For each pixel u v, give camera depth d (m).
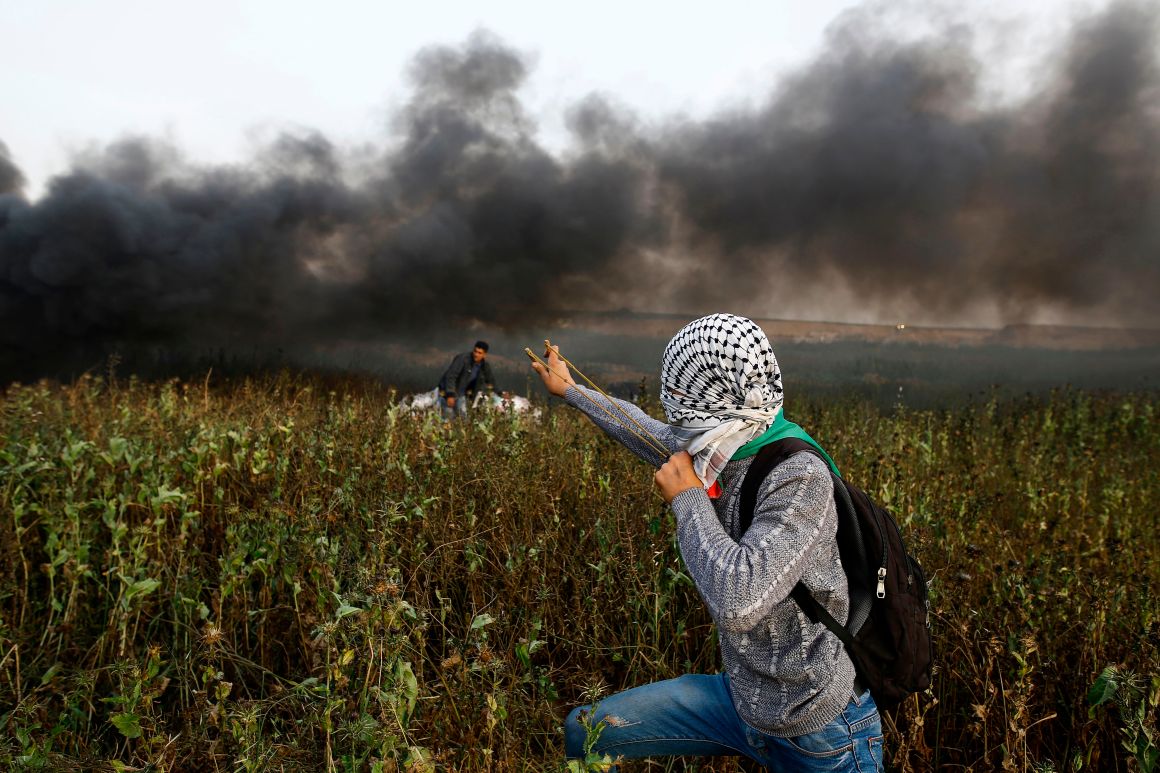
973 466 5.30
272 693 2.43
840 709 1.46
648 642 2.83
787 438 1.53
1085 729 2.25
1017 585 2.60
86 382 5.63
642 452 2.12
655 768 2.37
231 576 2.72
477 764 1.96
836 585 1.44
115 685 2.44
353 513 3.17
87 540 2.94
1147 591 2.75
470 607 3.01
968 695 2.53
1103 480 5.82
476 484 3.81
